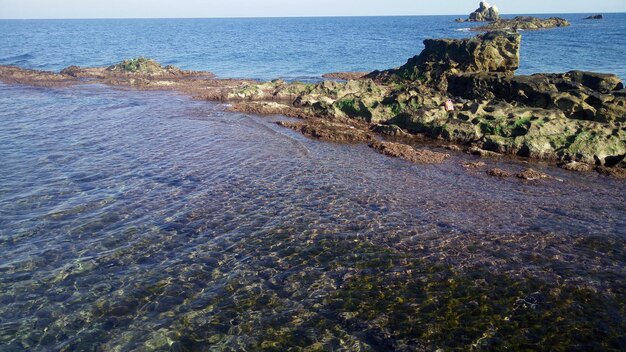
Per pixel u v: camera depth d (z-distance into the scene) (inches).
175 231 692.1
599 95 1259.2
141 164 986.7
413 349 455.2
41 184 862.5
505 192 856.3
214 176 921.5
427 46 2075.5
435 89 1758.1
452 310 514.0
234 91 1819.6
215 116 1480.1
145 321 496.1
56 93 1889.8
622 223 725.9
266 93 1841.8
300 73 2650.1
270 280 571.2
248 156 1053.8
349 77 2399.1
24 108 1561.3
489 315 505.7
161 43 4931.1
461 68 1882.4
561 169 998.4
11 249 634.2
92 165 974.4
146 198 808.3
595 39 4296.3
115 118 1429.6
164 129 1294.3
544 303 524.4
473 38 1934.1
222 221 725.3
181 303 526.3
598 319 498.0
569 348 457.7
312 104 1572.3
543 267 596.4
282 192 843.4
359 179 914.7
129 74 2454.5
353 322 495.8
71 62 3093.0
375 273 585.3
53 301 527.5
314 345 461.7
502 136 1143.0
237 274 583.5
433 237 675.4
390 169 980.6
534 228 706.8
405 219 733.3
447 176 942.4
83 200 794.8
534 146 1072.2
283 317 503.5
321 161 1028.5
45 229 692.1
